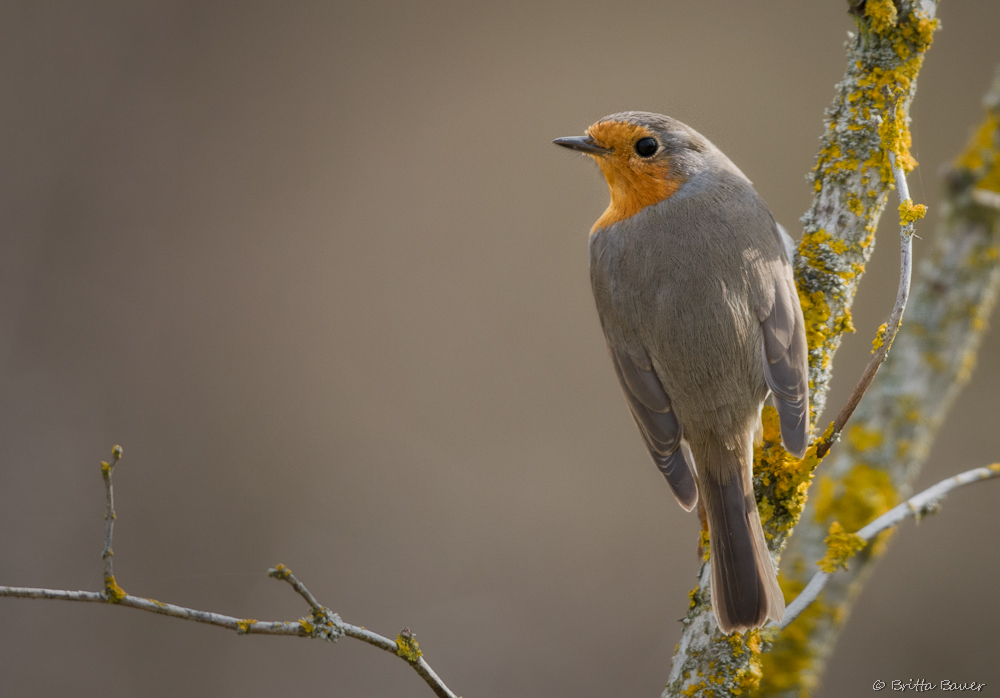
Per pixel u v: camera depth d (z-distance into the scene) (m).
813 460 7.23
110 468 6.36
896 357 8.57
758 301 7.90
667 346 8.11
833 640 8.16
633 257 8.44
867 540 6.70
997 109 8.59
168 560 15.52
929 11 7.40
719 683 6.69
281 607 15.05
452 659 14.45
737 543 7.18
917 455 8.41
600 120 8.98
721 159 8.88
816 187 7.87
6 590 6.17
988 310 8.52
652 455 8.24
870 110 7.54
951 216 8.62
